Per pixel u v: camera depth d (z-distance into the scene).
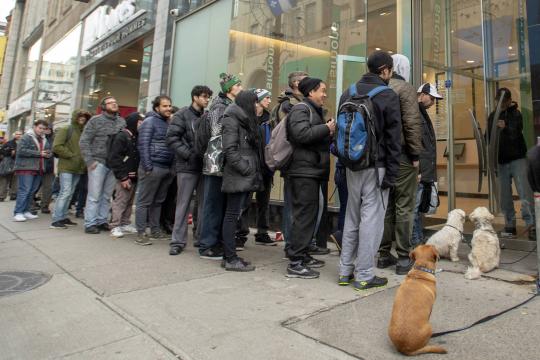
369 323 2.70
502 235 5.11
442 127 6.47
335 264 4.38
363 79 3.52
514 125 5.20
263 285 3.61
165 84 10.38
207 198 4.54
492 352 2.23
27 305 3.23
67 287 3.65
